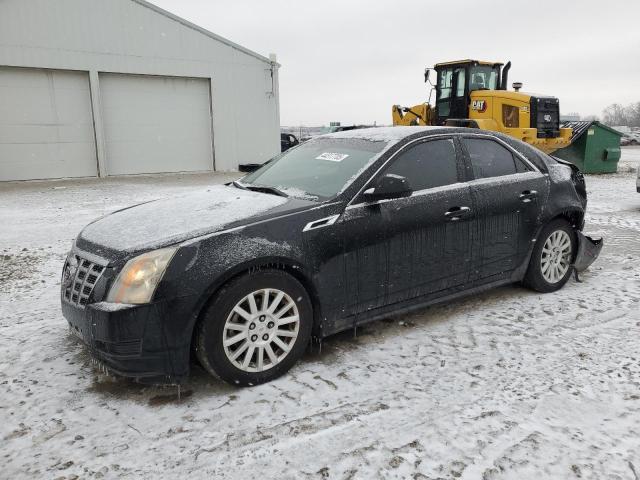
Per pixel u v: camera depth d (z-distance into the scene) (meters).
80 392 3.13
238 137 20.42
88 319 2.91
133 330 2.82
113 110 17.69
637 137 43.22
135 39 17.48
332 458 2.50
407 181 3.55
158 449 2.59
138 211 3.73
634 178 15.72
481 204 4.16
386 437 2.66
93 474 2.41
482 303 4.61
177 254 2.93
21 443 2.64
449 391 3.11
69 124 16.91
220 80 19.59
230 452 2.56
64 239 7.51
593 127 16.56
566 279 4.97
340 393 3.10
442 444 2.60
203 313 2.99
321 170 3.96
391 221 3.67
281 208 3.42
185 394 3.11
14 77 15.81
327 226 3.40
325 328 3.50
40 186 15.02
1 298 4.85
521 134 13.69
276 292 3.19
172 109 18.88
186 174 19.22
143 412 2.92
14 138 16.06
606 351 3.61
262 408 2.94
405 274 3.80
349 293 3.54
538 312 4.36
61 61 16.25
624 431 2.69
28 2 15.48
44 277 5.54
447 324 4.14
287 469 2.43
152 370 2.90
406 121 17.09
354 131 4.55
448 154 4.15
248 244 3.09
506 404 2.95
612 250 6.50
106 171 17.67
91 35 16.66
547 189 4.66
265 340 3.19
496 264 4.37
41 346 3.76
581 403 2.96
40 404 3.00
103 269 3.00
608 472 2.38
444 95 15.66
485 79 15.20
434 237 3.90
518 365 3.42
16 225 8.64
